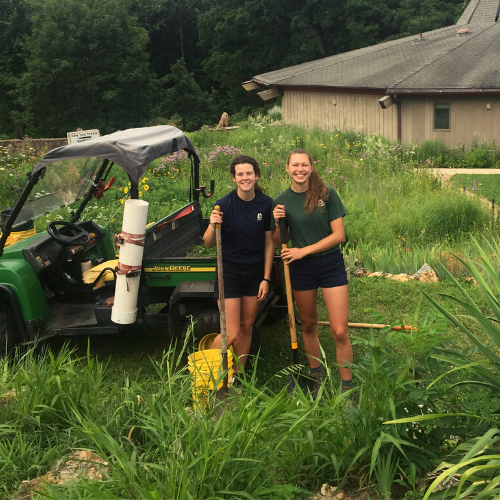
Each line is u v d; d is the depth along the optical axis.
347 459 3.41
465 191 13.04
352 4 40.81
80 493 3.25
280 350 5.79
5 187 13.02
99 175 6.45
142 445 3.93
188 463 3.15
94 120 31.75
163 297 5.60
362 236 9.66
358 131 20.88
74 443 3.84
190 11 52.00
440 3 40.53
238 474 3.17
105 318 5.55
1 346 5.53
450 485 3.28
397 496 3.34
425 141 19.56
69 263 6.29
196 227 6.85
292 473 3.41
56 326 5.65
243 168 4.53
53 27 30.80
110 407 4.11
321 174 13.97
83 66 31.83
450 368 3.76
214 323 5.21
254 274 4.77
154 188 12.09
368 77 21.84
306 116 23.64
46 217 9.75
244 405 3.38
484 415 3.31
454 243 9.59
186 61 53.56
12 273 5.45
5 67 36.69
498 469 3.04
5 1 36.56
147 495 2.93
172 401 3.86
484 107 19.17
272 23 44.50
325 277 4.62
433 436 3.53
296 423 3.24
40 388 4.20
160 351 5.93
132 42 32.66
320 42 43.72
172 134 6.06
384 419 3.39
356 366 3.76
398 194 12.05
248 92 45.56
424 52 23.67
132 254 5.16
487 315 6.34
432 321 3.78
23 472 3.70
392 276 7.99
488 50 21.78
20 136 36.25
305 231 4.57
